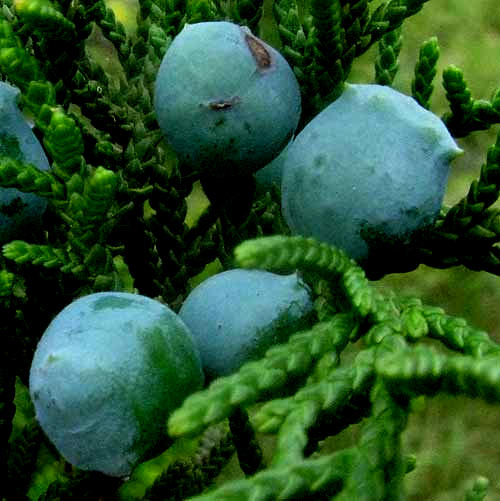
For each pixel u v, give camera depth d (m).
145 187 0.16
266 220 0.16
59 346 0.13
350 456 0.12
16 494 0.16
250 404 0.12
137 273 0.16
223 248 0.16
